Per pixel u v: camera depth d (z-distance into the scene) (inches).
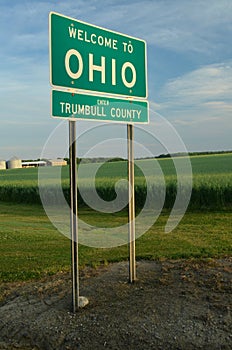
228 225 399.5
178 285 189.6
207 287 184.9
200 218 451.2
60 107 163.3
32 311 172.1
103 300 177.3
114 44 188.2
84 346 141.9
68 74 167.0
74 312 166.1
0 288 209.2
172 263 241.0
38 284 211.5
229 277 199.6
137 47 200.8
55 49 162.7
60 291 193.9
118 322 153.9
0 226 446.9
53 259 275.0
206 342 138.6
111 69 186.4
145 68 205.2
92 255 281.3
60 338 148.4
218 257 255.1
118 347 139.4
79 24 172.6
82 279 212.4
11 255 291.9
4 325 162.2
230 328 145.9
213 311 158.4
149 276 209.6
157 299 172.6
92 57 177.3
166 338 141.6
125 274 217.0
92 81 176.9
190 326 148.2
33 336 152.5
